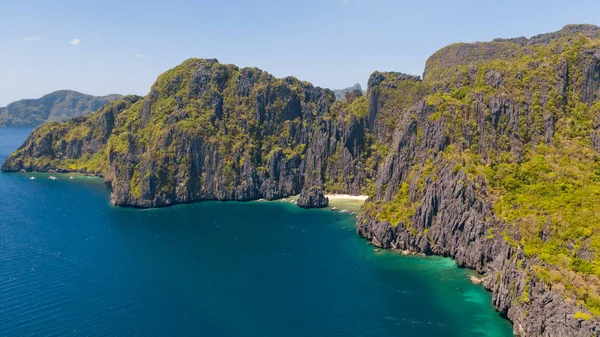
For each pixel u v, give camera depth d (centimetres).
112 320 12825
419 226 18788
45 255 18075
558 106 19438
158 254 18412
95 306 13650
